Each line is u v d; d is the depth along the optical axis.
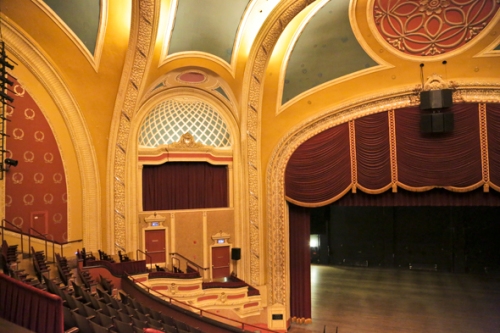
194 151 13.64
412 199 12.02
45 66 10.17
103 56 10.56
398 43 11.40
